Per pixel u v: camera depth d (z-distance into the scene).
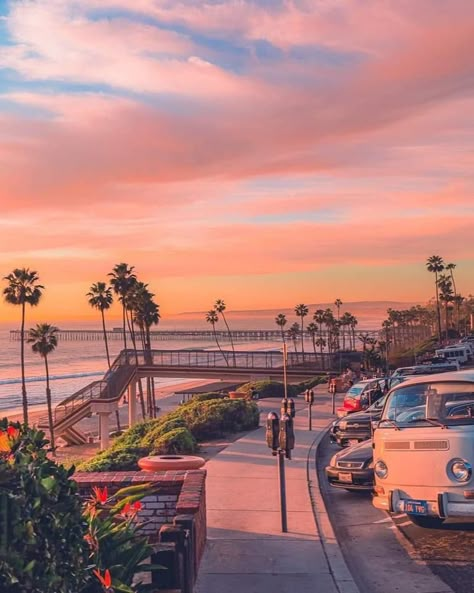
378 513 12.09
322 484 15.04
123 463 16.00
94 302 86.19
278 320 181.62
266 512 11.32
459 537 10.18
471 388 10.02
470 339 89.50
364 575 8.82
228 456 17.14
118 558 6.26
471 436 9.25
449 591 8.02
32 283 72.31
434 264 154.12
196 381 159.75
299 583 8.00
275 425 10.27
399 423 10.02
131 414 59.03
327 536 9.98
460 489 9.23
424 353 80.38
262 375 57.41
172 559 6.79
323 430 22.95
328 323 179.12
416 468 9.56
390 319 194.88
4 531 4.70
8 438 5.37
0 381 153.50
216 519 10.92
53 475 5.27
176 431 18.20
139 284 85.12
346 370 54.66
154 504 9.56
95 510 6.89
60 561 4.97
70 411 54.28
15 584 4.71
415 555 9.48
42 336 69.12
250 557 8.98
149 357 58.97
